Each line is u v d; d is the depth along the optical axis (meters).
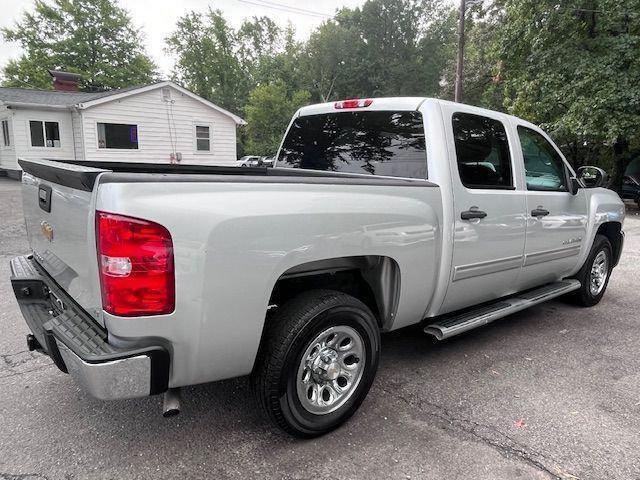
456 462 2.47
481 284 3.62
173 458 2.47
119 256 1.92
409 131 3.39
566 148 17.95
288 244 2.33
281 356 2.41
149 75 41.16
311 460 2.47
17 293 2.92
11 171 21.02
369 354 2.82
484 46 23.80
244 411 2.93
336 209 2.52
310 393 2.62
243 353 2.30
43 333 2.35
